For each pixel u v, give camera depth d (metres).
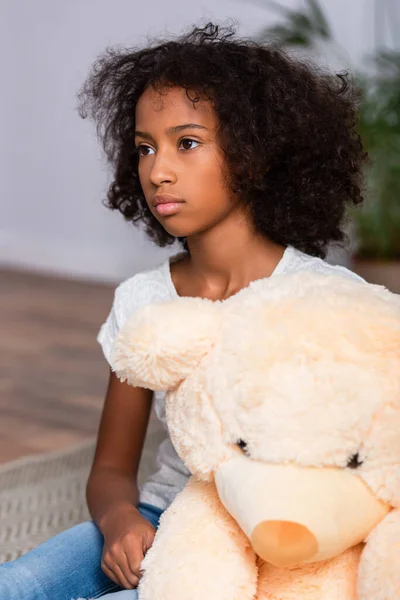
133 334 0.81
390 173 3.27
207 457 0.79
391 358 0.76
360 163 1.25
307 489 0.73
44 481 1.96
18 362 3.06
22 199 5.16
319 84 1.18
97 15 4.65
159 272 1.22
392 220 3.35
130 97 1.20
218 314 0.83
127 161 1.29
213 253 1.13
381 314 0.79
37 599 0.98
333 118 1.17
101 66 1.32
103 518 1.07
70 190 4.91
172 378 0.82
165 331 0.81
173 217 1.06
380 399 0.74
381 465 0.74
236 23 1.98
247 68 1.09
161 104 1.05
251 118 1.07
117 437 1.20
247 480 0.75
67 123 4.88
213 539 0.81
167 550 0.81
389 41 4.11
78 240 4.92
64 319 3.79
